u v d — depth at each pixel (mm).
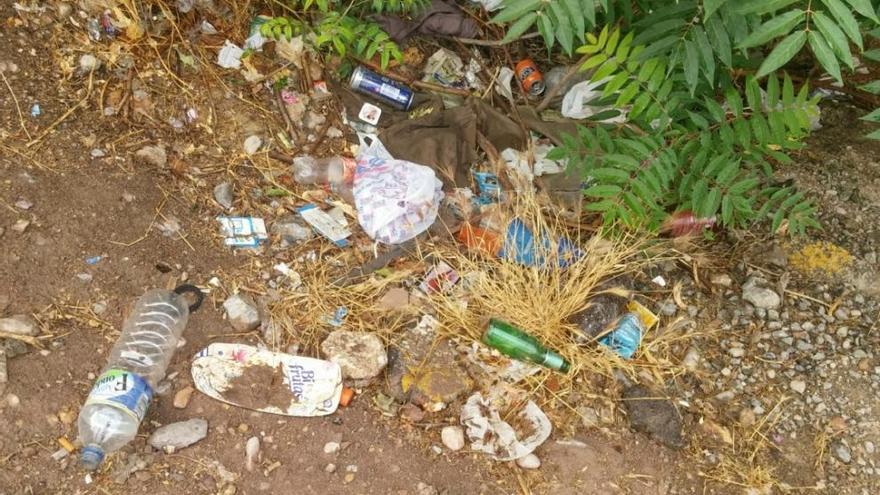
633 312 2627
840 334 2691
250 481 2092
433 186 2678
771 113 2473
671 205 2865
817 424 2512
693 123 2617
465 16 3137
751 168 2707
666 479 2338
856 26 1784
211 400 2191
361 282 2543
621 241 2693
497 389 2373
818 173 3059
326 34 2654
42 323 2123
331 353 2312
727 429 2459
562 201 2852
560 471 2281
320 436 2203
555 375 2447
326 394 2250
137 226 2383
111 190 2393
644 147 2445
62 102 2459
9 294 2117
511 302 2510
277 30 2688
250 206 2600
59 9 2557
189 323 2289
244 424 2176
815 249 2869
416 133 2848
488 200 2824
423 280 2584
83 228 2295
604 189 2438
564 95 3102
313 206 2672
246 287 2428
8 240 2178
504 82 3113
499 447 2271
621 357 2531
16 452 1948
